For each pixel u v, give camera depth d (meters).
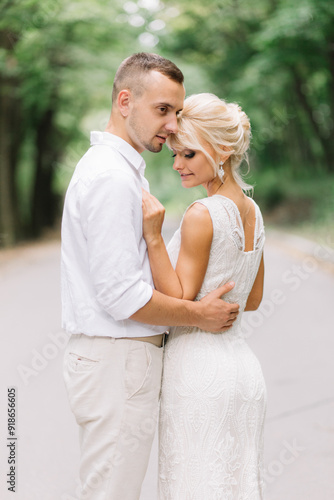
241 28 20.00
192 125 2.29
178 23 20.06
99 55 17.14
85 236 2.20
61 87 18.27
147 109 2.22
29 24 11.79
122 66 2.27
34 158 23.05
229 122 2.30
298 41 15.28
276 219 20.97
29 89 17.58
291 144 24.73
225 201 2.34
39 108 19.38
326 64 16.36
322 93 20.08
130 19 16.44
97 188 2.12
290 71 18.53
